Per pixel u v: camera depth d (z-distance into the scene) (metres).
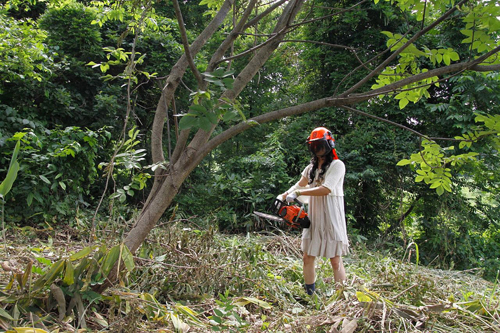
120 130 7.57
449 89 7.98
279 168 7.46
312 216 3.14
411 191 7.98
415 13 2.56
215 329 1.94
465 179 8.05
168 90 2.41
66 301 2.09
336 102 2.18
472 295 3.11
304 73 9.96
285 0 2.49
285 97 10.42
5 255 2.71
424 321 2.33
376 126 7.96
